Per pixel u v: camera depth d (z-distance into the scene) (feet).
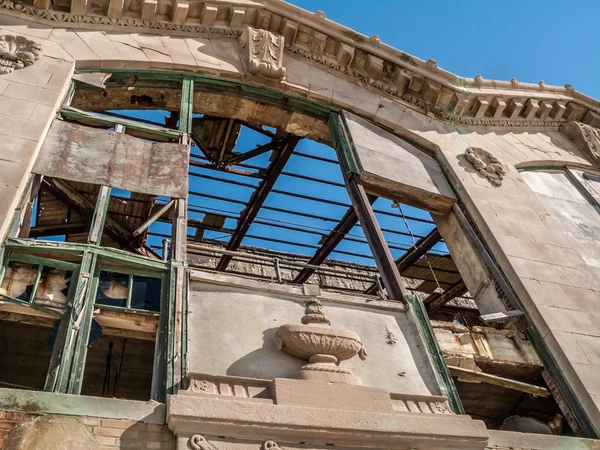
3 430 17.48
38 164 27.84
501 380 28.60
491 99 46.34
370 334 27.32
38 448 17.46
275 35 41.73
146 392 38.68
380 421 21.17
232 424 19.36
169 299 24.29
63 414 18.48
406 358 26.86
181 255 26.43
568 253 36.19
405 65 43.88
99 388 37.96
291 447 19.86
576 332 30.68
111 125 32.53
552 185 44.50
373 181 37.60
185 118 34.73
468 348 29.86
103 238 41.57
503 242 35.14
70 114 31.40
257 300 26.43
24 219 26.45
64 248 24.43
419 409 23.39
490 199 38.52
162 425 19.35
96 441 18.24
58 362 20.48
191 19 40.24
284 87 40.16
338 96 41.68
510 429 34.71
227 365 23.18
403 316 28.94
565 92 51.06
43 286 23.40
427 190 38.52
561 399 28.60
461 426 22.38
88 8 36.65
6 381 35.47
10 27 33.81
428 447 21.63
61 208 38.40
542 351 30.35
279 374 23.56
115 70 35.32
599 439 25.95
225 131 43.34
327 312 27.48
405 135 42.06
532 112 48.42
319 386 21.93
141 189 29.22
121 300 24.35
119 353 39.11
